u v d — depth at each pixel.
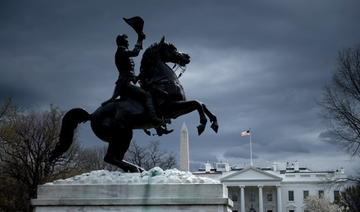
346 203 57.53
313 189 95.62
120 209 9.60
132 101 10.78
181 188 9.62
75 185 9.85
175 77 10.91
